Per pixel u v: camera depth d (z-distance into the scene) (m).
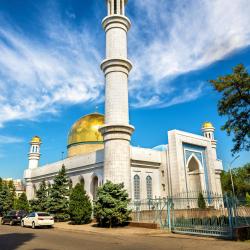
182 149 39.06
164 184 38.44
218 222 18.17
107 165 29.28
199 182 40.88
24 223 28.33
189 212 21.52
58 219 33.28
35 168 49.56
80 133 44.38
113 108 30.62
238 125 21.06
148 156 37.97
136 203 26.80
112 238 17.45
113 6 34.47
